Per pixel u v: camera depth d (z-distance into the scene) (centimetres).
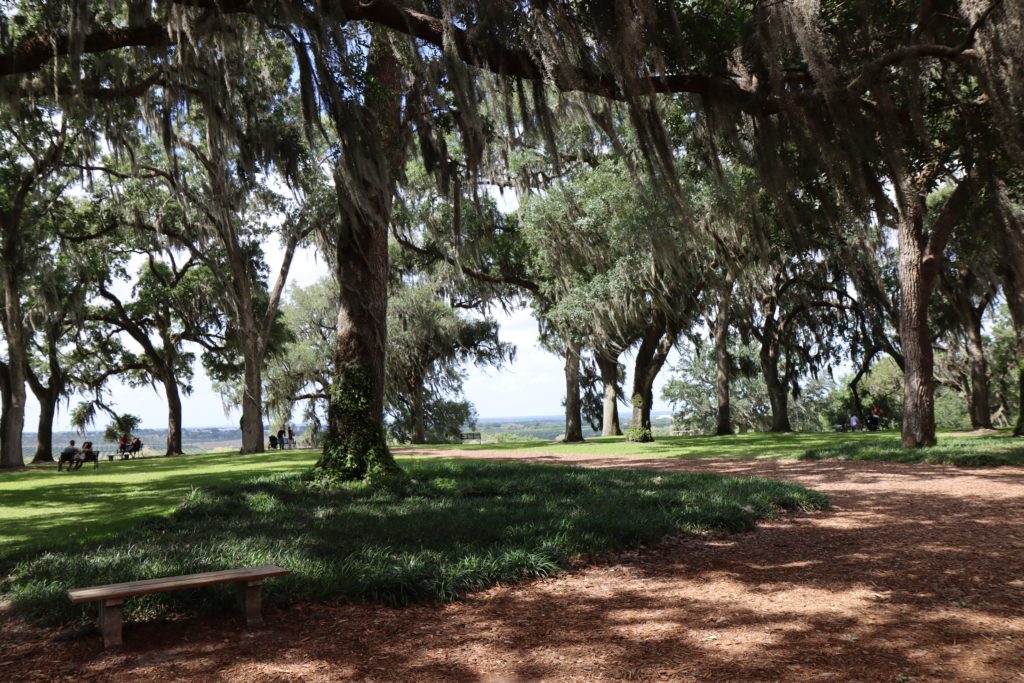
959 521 746
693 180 1764
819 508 851
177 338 3412
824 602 471
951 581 512
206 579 423
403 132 1193
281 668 371
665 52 857
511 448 2700
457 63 760
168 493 1248
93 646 411
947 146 1363
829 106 823
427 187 2155
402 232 2398
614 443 2716
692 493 906
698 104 964
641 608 469
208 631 433
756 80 930
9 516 1002
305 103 868
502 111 1138
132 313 3256
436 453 2364
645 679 348
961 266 2467
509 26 762
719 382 3136
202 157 2384
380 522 748
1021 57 855
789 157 1009
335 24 753
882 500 909
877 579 525
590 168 2125
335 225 2289
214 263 2852
